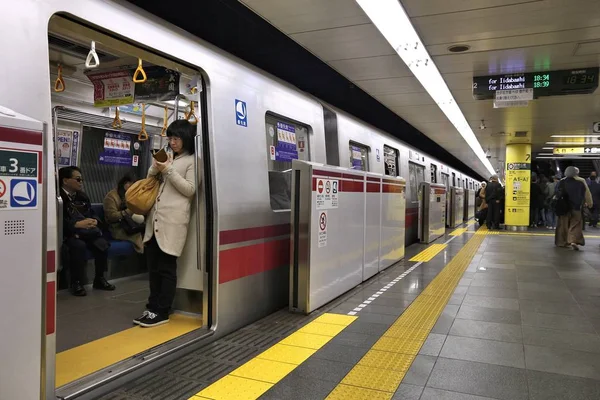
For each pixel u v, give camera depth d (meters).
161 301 4.18
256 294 4.57
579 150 18.14
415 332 4.25
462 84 8.09
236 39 6.31
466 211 20.27
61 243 5.29
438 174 15.88
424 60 6.73
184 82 4.57
